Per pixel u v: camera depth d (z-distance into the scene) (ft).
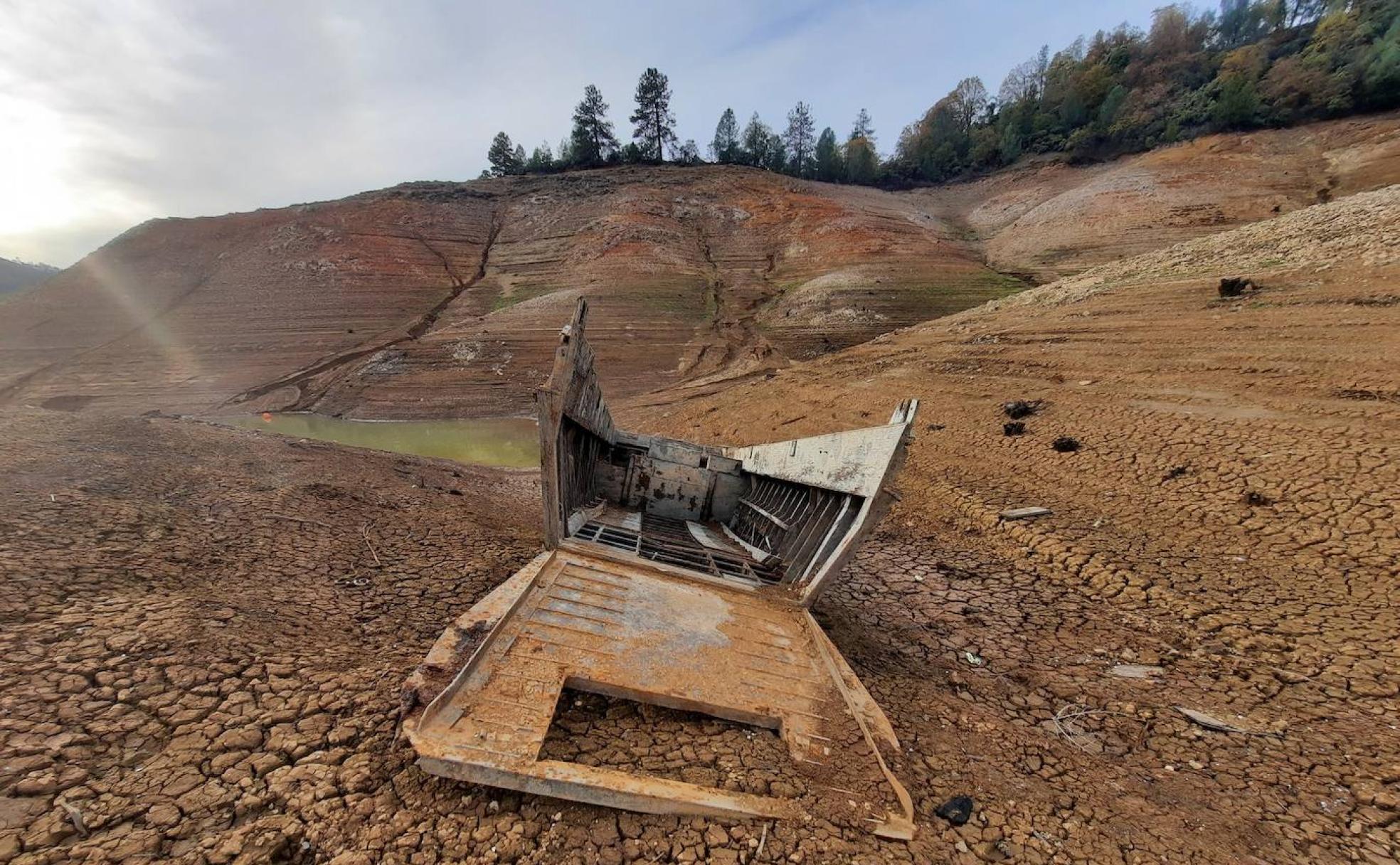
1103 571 21.65
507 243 182.39
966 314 81.56
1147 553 22.41
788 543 21.86
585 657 11.78
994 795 10.75
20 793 8.46
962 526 28.02
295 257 163.32
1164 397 35.68
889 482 14.93
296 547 19.63
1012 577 22.88
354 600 16.58
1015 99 307.78
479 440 68.18
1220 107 183.42
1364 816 10.48
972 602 20.89
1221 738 12.88
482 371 92.73
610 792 9.07
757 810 9.30
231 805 8.86
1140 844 9.79
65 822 8.18
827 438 20.16
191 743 9.94
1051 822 10.18
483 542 23.71
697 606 14.84
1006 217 185.68
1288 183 130.72
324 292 141.69
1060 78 272.10
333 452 41.19
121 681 11.10
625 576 15.62
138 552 16.90
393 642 14.43
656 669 11.91
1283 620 17.22
